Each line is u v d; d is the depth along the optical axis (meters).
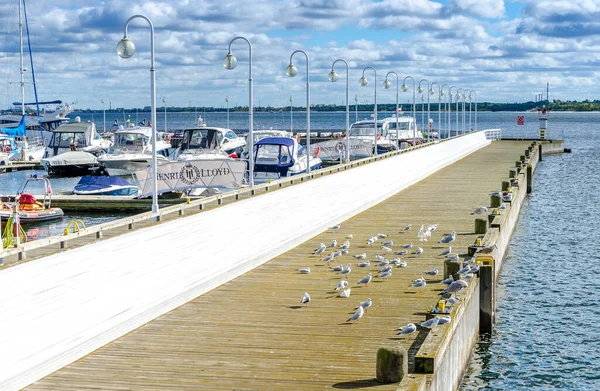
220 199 27.39
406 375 12.35
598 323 21.06
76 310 14.55
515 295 24.00
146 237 17.80
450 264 19.28
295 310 17.23
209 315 16.80
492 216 28.91
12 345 12.73
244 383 12.73
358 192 35.78
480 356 18.66
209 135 55.28
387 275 19.59
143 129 60.16
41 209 37.22
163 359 13.89
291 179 35.47
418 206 34.69
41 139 78.25
